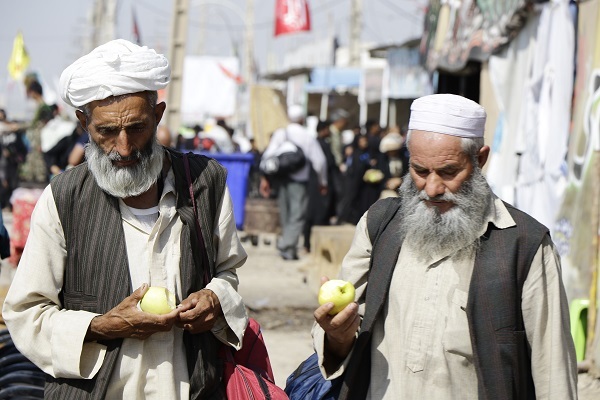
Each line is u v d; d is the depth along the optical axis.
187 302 3.50
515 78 9.44
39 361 3.51
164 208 3.59
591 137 7.11
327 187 14.92
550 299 3.39
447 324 3.40
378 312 3.50
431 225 3.43
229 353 3.78
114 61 3.38
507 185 9.48
